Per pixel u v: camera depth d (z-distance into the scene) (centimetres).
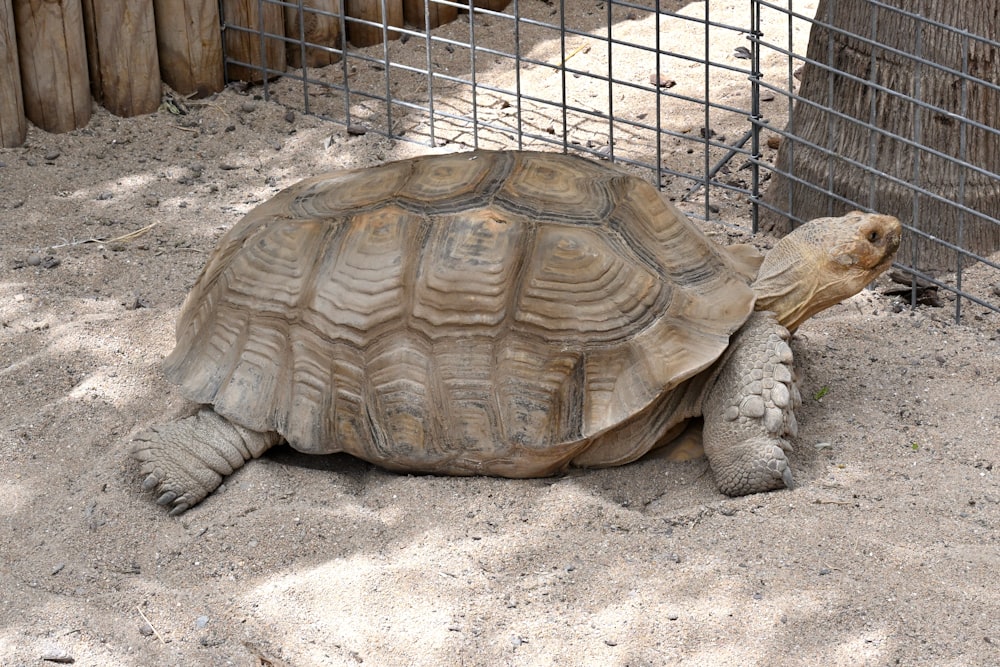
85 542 236
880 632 219
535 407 238
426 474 246
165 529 238
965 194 283
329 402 242
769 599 223
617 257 241
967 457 246
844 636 219
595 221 244
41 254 291
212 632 222
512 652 219
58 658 218
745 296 244
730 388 240
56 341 270
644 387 237
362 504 241
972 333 273
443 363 239
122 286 284
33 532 237
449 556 232
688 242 248
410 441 240
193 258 291
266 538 236
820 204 293
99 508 240
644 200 249
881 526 233
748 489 239
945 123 280
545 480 244
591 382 238
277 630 223
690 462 247
